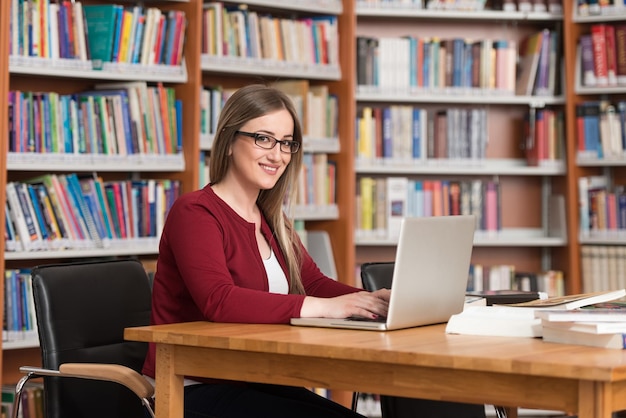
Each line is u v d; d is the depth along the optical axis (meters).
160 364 2.29
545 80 5.77
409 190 5.64
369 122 5.58
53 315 2.72
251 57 5.16
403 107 5.62
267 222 2.92
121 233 4.66
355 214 5.58
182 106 4.93
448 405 3.04
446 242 2.39
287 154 2.77
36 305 2.72
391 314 2.24
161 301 2.71
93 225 4.54
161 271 2.73
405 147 5.62
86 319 2.79
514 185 6.08
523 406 1.85
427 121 5.66
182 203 2.66
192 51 4.88
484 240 5.72
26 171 4.70
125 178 5.07
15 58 4.30
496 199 5.75
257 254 2.75
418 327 2.36
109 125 4.61
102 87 4.77
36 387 4.38
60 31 4.47
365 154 5.57
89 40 4.66
